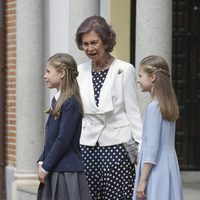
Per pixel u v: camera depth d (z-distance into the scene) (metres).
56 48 32.75
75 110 18.72
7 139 35.12
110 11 31.34
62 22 32.28
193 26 34.59
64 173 18.72
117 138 19.62
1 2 34.94
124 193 19.62
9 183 34.56
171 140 18.67
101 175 19.69
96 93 19.72
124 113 19.88
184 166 34.50
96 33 19.31
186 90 34.66
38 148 33.09
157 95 18.42
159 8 26.84
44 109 33.38
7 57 34.97
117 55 31.47
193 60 34.62
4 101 35.22
